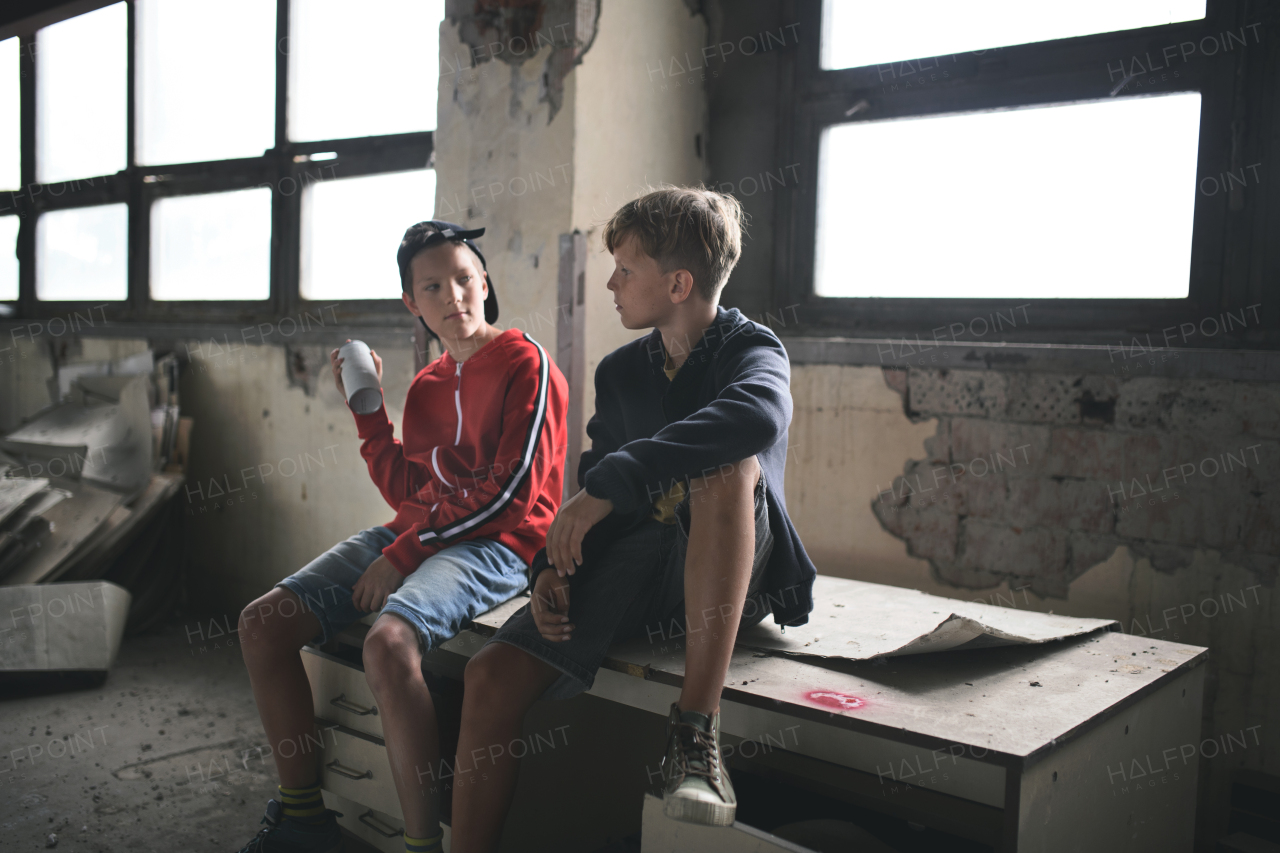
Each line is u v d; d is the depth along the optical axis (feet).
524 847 4.93
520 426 5.19
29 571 8.89
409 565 5.19
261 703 5.11
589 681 4.27
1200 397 5.84
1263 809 5.66
